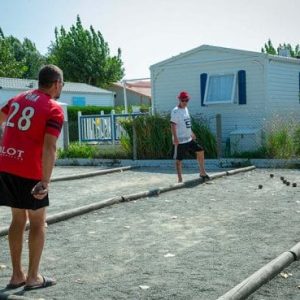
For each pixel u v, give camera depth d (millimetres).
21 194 4559
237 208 8664
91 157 18469
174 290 4645
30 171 4543
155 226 7426
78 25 64188
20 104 4652
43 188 4457
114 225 7570
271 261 5246
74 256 5906
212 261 5551
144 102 57500
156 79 19547
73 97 42844
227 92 17812
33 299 4352
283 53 20422
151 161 16812
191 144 11711
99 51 63906
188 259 5660
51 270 5363
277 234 6730
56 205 9367
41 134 4547
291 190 10555
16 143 4578
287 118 16766
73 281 4980
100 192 11055
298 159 14938
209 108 18344
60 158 18656
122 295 4551
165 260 5648
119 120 18016
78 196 10516
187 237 6703
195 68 18578
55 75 4723
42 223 4727
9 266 5555
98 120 20594
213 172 14031
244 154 16188
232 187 11188
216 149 16344
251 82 17438
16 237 4773
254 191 10531
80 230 7285
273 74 17406
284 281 4887
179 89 19000
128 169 15961
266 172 13922
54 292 4660
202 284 4793
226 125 18047
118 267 5434
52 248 6297
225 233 6867
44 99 4598
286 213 8125
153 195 10227
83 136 21062
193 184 11711
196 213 8328
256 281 4637
